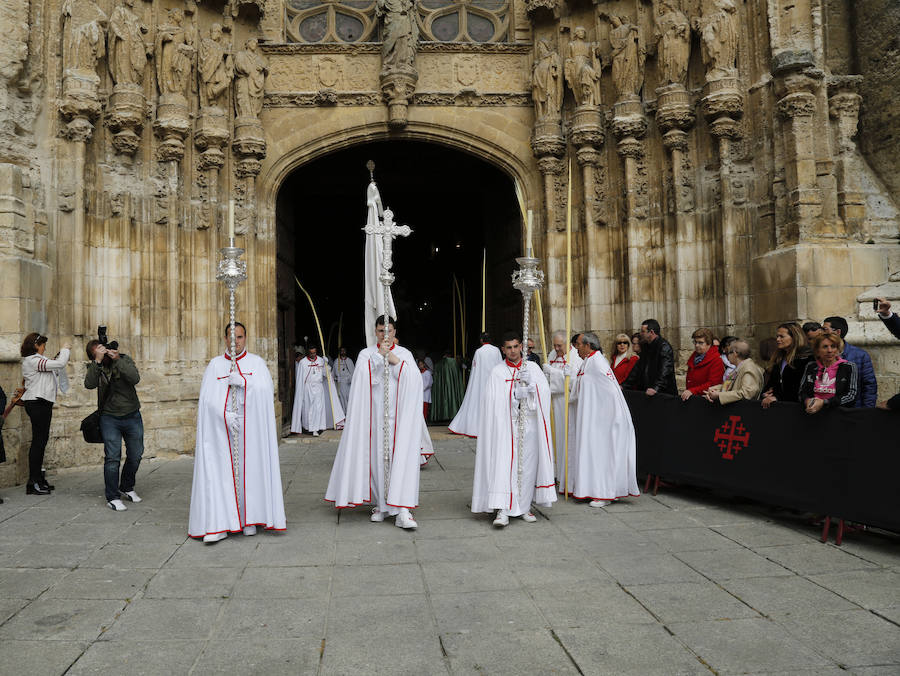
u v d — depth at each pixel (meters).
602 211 12.26
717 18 10.69
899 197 10.04
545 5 12.35
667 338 11.48
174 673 3.40
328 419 13.95
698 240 11.23
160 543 5.69
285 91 12.37
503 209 15.09
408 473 6.14
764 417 6.30
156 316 10.80
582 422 7.06
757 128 10.55
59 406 9.27
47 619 4.07
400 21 12.24
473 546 5.55
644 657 3.53
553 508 6.89
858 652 3.55
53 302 9.52
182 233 11.30
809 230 9.66
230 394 5.85
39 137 9.67
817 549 5.39
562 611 4.15
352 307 24.02
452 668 3.44
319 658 3.55
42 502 7.31
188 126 11.01
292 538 5.82
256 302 12.09
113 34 10.30
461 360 16.98
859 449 5.39
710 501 7.14
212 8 11.77
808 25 10.06
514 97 12.73
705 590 4.48
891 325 5.77
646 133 11.80
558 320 12.40
